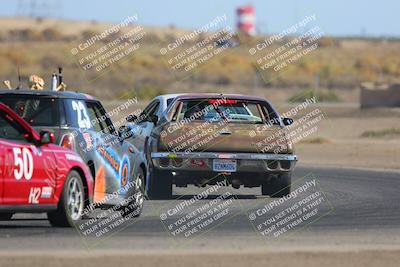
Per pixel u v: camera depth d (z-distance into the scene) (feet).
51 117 174.09
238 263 132.57
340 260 137.08
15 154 154.81
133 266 128.77
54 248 143.84
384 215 197.47
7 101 175.73
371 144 424.87
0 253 137.39
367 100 616.80
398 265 134.82
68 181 165.07
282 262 134.10
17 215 190.19
